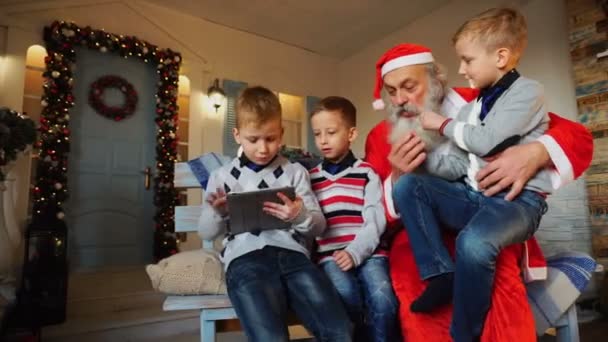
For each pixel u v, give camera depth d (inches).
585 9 115.1
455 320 38.3
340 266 45.5
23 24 138.1
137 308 123.3
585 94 114.3
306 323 41.8
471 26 43.2
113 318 111.7
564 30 124.5
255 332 38.4
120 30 160.6
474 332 38.0
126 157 162.7
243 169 50.4
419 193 43.0
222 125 184.2
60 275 108.6
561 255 53.1
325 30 196.7
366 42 210.4
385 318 43.1
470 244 36.7
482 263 36.1
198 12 177.8
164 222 158.6
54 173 133.8
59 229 111.7
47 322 104.4
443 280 39.7
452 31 169.8
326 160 55.9
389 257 50.1
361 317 44.4
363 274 46.9
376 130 65.5
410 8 176.2
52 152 134.0
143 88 168.4
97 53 158.1
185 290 49.2
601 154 109.8
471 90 53.2
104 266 154.2
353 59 224.7
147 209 166.1
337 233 50.5
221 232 48.1
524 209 38.4
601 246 108.2
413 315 42.6
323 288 41.9
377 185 52.3
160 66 164.4
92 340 103.3
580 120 115.0
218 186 50.3
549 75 127.9
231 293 42.4
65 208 147.9
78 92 153.3
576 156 41.4
